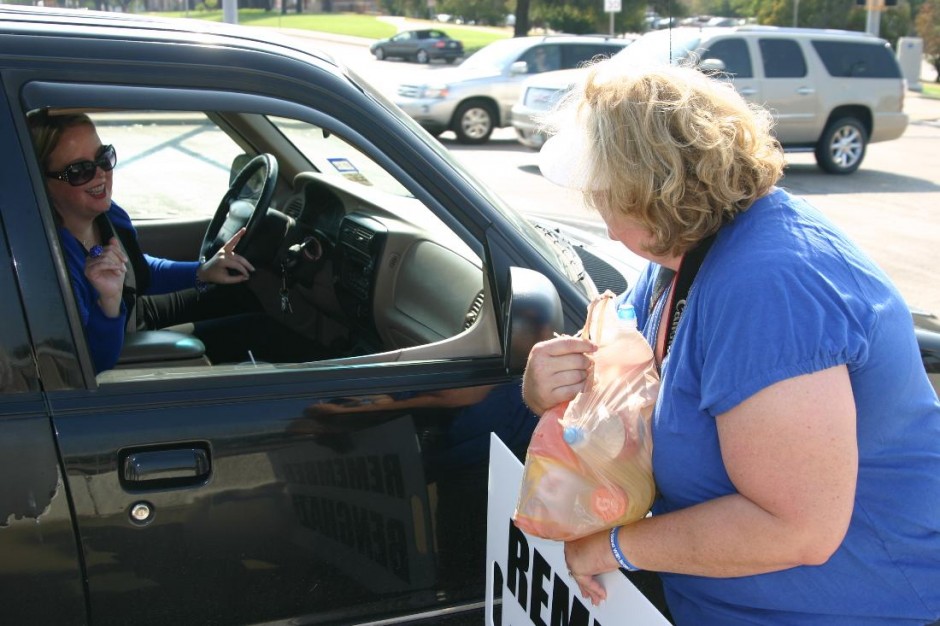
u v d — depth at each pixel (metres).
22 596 1.67
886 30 38.50
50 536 1.66
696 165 1.30
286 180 3.21
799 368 1.23
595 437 1.41
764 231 1.32
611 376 1.48
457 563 2.02
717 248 1.36
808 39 11.74
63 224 2.14
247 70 1.85
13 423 1.63
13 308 1.64
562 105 1.52
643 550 1.41
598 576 1.50
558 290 2.04
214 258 2.93
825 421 1.23
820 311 1.25
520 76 14.00
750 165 1.34
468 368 1.96
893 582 1.42
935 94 25.89
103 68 1.74
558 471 1.43
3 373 1.64
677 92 1.33
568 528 1.43
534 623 1.68
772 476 1.26
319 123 1.91
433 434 1.93
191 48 1.82
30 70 1.69
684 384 1.36
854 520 1.40
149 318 2.99
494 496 1.79
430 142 2.12
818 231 1.34
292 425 1.80
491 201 2.13
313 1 64.50
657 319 1.54
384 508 1.91
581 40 14.34
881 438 1.36
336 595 1.92
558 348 1.53
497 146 13.90
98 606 1.73
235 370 1.82
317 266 2.80
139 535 1.72
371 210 2.68
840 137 12.11
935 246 8.15
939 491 1.42
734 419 1.27
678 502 1.44
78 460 1.66
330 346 2.83
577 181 1.38
